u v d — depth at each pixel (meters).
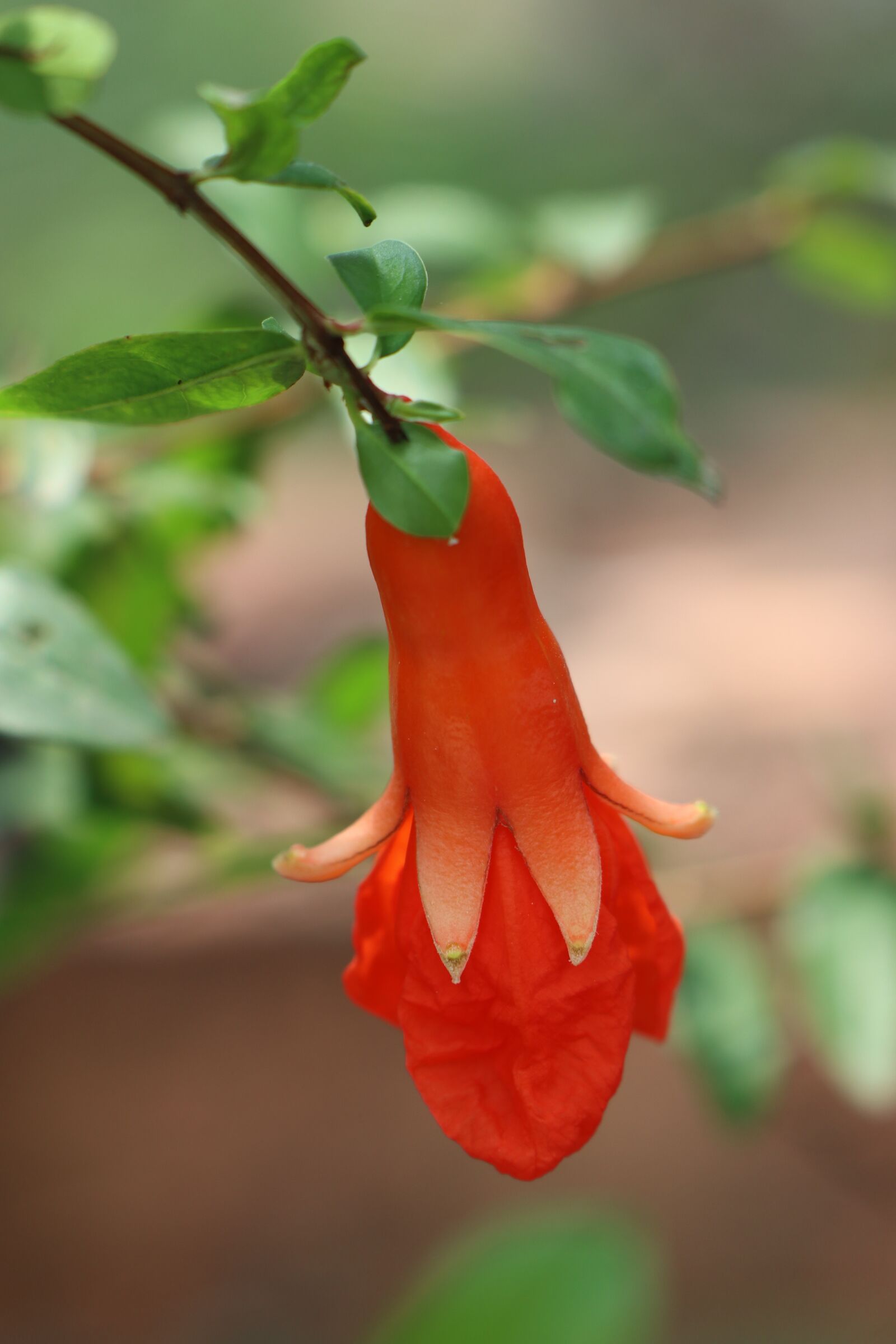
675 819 0.26
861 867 0.43
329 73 0.25
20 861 0.39
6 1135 0.64
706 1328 0.64
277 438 0.42
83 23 0.25
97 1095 0.65
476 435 0.36
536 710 0.26
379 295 0.26
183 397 0.26
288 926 0.62
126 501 0.37
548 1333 0.36
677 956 0.26
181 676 0.41
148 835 0.41
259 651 0.64
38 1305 0.64
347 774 0.40
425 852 0.26
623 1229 0.38
